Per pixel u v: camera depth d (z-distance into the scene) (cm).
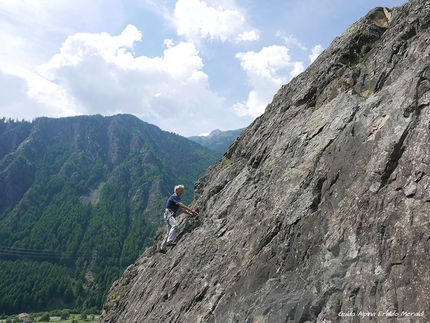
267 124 1309
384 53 850
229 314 680
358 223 569
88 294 12494
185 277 946
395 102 678
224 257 863
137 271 1675
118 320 1282
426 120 586
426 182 520
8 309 11119
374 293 475
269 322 574
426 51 702
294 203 749
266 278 680
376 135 662
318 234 635
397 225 514
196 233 1123
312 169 778
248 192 1020
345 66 986
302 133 941
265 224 791
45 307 11662
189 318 779
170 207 1248
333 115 862
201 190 1570
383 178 588
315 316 523
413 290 440
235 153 1527
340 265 548
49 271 13375
